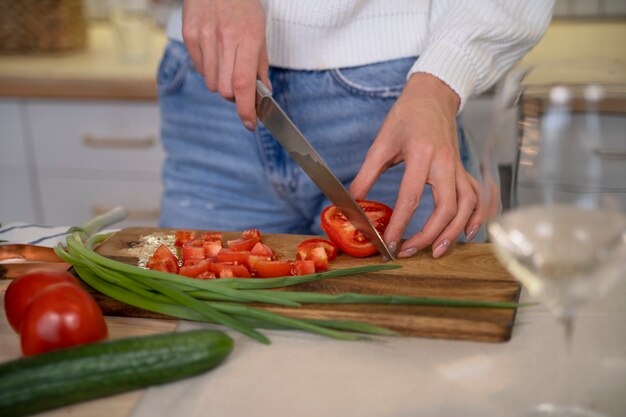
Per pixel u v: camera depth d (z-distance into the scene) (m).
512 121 0.71
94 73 2.00
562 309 0.64
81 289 0.79
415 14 1.24
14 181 2.15
